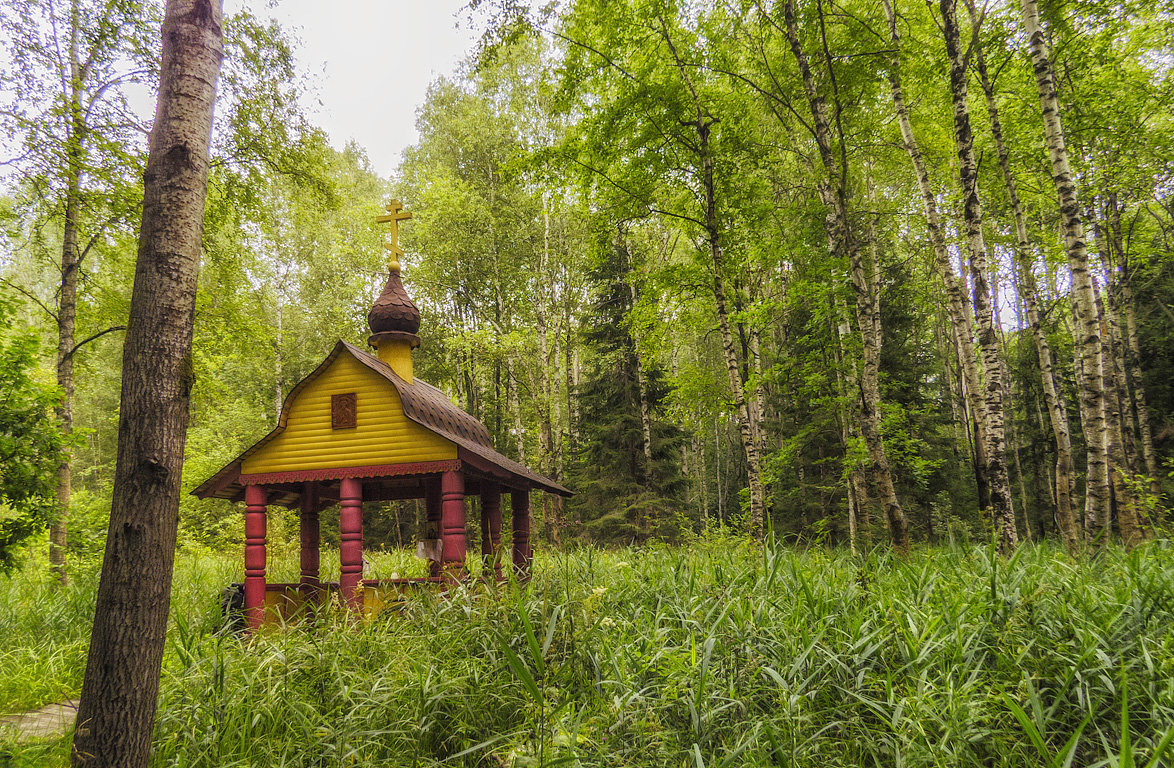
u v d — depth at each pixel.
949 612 4.72
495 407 32.31
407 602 6.14
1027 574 5.67
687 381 16.14
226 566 13.74
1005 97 16.12
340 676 4.56
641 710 3.85
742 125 13.62
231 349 17.44
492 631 4.86
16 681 6.11
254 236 16.27
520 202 26.20
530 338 25.95
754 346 20.34
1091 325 9.73
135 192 12.58
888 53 12.31
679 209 14.78
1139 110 13.63
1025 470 22.97
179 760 3.76
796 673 4.25
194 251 3.50
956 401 25.95
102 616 3.07
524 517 11.06
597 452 22.61
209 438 22.41
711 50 13.30
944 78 14.45
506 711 4.29
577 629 4.55
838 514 19.39
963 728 3.60
